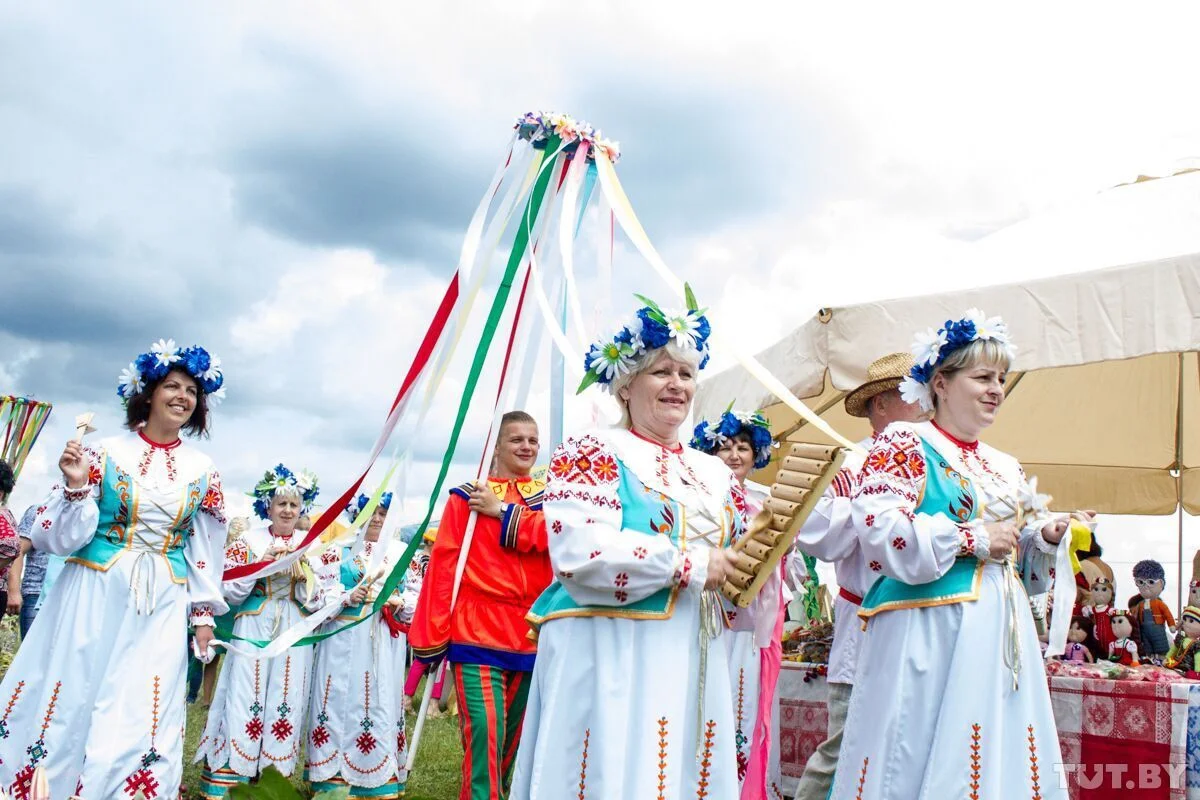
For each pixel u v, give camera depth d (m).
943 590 3.33
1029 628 3.39
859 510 3.42
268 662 6.36
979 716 3.21
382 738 6.41
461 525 4.48
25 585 8.52
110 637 4.46
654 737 2.88
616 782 2.84
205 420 4.96
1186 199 5.12
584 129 5.07
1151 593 5.91
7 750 4.31
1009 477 3.56
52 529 4.37
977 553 3.29
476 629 4.36
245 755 6.17
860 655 3.57
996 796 3.16
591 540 2.94
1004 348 3.52
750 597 3.12
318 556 6.74
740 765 4.11
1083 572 5.55
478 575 4.41
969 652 3.26
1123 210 5.27
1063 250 5.02
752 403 5.99
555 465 3.11
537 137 5.13
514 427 4.82
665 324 3.20
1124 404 7.58
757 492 4.86
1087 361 4.66
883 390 4.75
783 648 5.62
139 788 4.29
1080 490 8.06
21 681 4.41
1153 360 7.28
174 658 4.57
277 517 6.84
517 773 3.05
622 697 2.91
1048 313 4.77
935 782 3.18
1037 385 7.54
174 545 4.70
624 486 3.08
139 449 4.71
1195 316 4.48
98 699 4.36
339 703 6.43
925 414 4.09
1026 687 3.30
